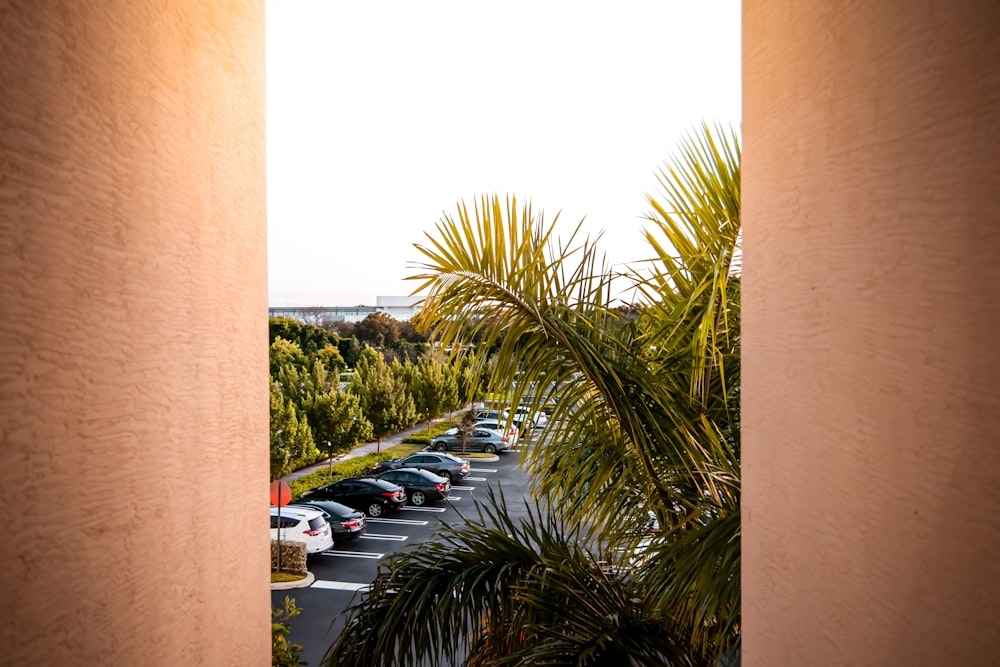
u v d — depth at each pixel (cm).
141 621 92
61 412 73
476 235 217
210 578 119
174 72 105
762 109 108
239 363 136
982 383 49
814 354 86
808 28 88
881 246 67
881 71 67
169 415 102
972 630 51
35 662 67
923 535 59
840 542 78
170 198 103
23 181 66
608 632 201
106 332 83
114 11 85
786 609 97
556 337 214
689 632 200
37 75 68
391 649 215
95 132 80
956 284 53
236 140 135
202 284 116
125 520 87
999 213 47
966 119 52
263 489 151
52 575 71
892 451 65
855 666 74
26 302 66
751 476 115
